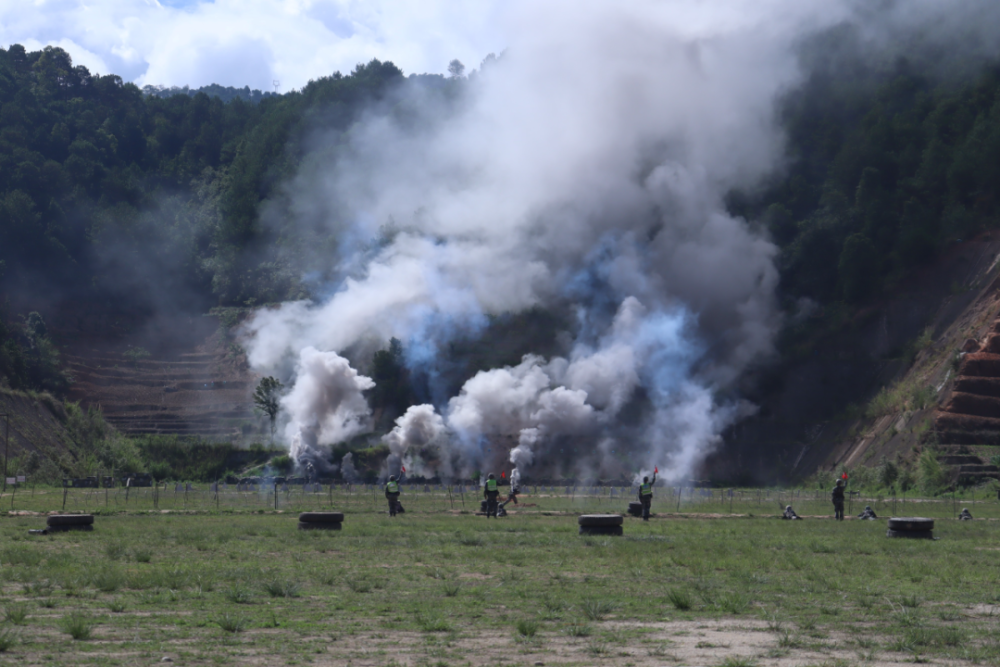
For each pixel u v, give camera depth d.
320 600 15.09
